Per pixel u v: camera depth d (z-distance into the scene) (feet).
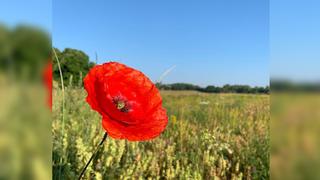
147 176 1.20
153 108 0.60
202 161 1.30
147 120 0.59
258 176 1.34
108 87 0.58
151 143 1.31
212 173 1.27
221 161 1.32
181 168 1.29
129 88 0.60
